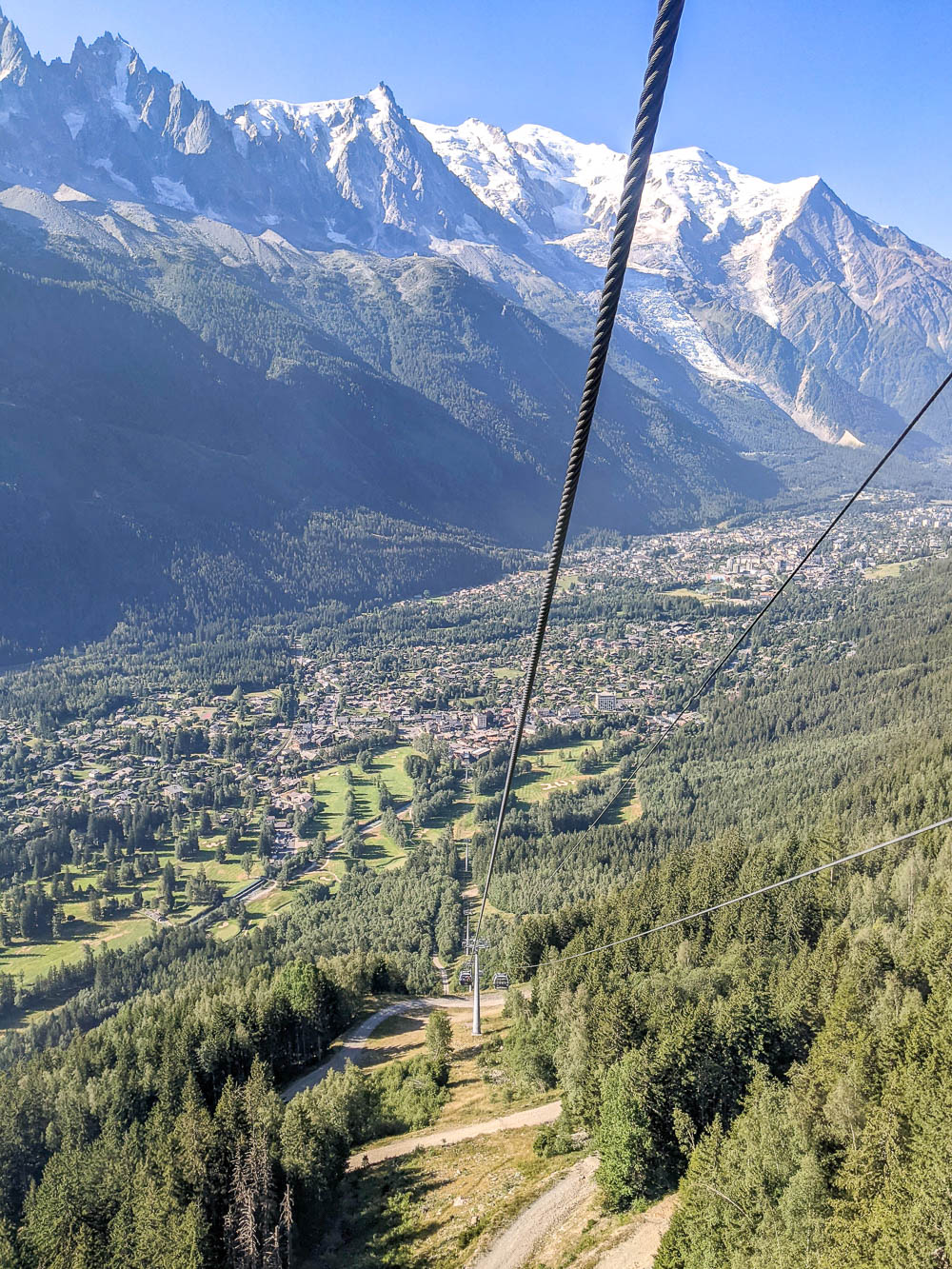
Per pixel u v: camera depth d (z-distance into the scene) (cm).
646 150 918
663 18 879
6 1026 15375
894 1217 4378
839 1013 6788
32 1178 9069
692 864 13950
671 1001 8250
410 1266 6762
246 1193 6962
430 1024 10800
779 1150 5400
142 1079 9956
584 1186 7069
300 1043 11525
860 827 14712
